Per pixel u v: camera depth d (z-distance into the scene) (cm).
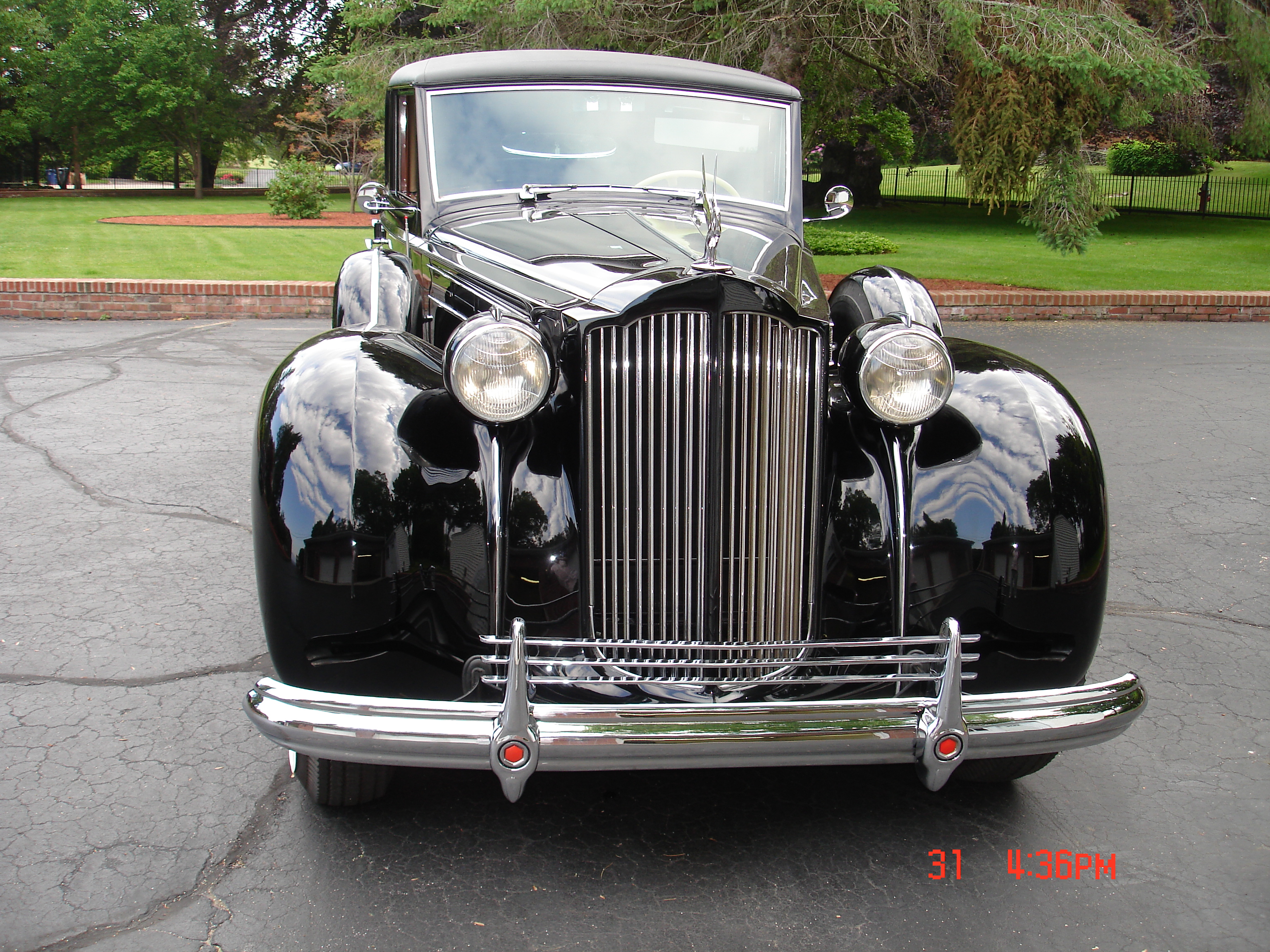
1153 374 836
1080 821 275
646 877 248
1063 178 1250
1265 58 1627
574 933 228
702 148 367
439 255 328
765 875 249
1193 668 362
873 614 250
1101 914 238
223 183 5922
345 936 224
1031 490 247
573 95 363
